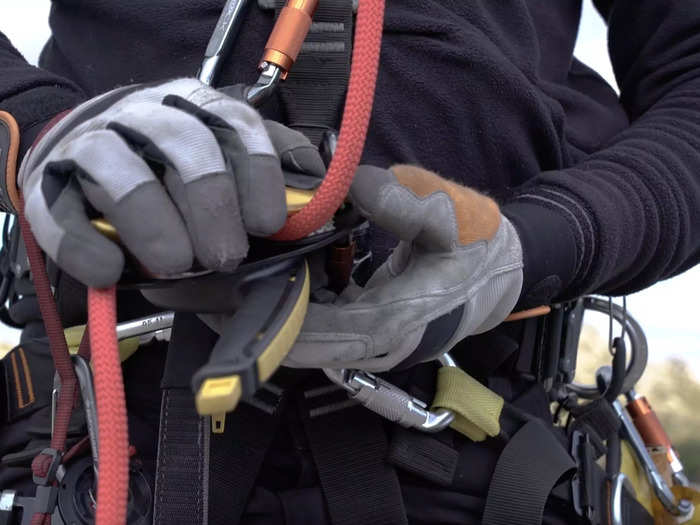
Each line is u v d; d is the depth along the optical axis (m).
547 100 0.92
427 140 0.86
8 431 0.90
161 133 0.49
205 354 0.74
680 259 0.88
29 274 0.97
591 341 3.00
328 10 0.77
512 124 0.87
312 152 0.59
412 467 0.81
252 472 0.81
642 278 0.88
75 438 0.84
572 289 0.80
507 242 0.66
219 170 0.48
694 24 1.02
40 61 1.07
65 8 0.96
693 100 0.95
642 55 1.08
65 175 0.50
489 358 0.90
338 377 0.75
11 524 0.83
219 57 0.76
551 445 0.86
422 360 0.64
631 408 1.19
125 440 0.48
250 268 0.53
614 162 0.84
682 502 1.08
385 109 0.84
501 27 0.94
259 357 0.45
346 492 0.81
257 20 0.82
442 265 0.61
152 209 0.47
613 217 0.76
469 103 0.85
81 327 0.91
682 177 0.85
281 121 0.81
